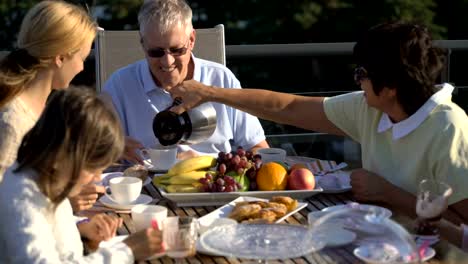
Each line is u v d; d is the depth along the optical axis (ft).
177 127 9.24
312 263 6.39
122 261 6.33
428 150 8.10
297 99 9.46
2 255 6.43
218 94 9.39
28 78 8.09
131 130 11.07
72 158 6.10
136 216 7.29
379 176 8.21
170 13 10.35
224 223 7.13
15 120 7.87
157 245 6.52
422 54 7.86
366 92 8.13
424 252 6.58
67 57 8.27
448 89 8.25
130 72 11.11
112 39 12.00
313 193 8.21
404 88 7.97
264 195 8.13
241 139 11.20
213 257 6.63
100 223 7.11
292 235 6.70
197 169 8.41
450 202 7.95
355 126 9.16
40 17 8.11
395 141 8.38
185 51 10.57
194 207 8.04
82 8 8.46
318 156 11.54
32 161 6.19
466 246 7.31
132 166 9.12
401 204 7.98
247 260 6.58
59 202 6.33
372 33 7.93
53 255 6.15
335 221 6.63
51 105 6.21
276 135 11.61
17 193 6.18
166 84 10.68
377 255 6.22
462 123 8.04
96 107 6.20
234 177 8.20
